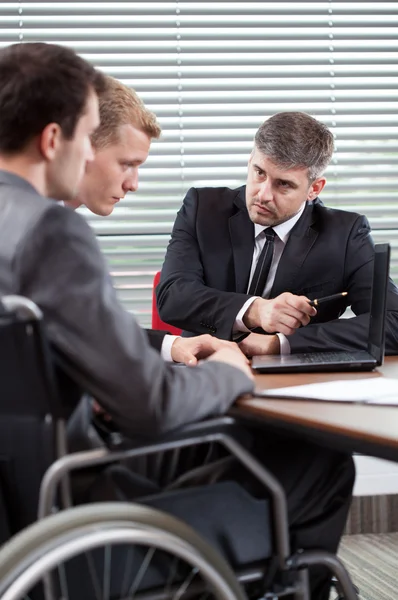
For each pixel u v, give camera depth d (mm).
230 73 3207
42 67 1296
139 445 1178
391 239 3338
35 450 1172
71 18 3152
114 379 1166
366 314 2182
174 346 2004
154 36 3166
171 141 3193
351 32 3270
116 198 2055
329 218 2498
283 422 1258
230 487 1281
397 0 3297
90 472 1378
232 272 2475
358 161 3295
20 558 1005
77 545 1020
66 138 1322
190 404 1241
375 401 1344
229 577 1126
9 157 1310
